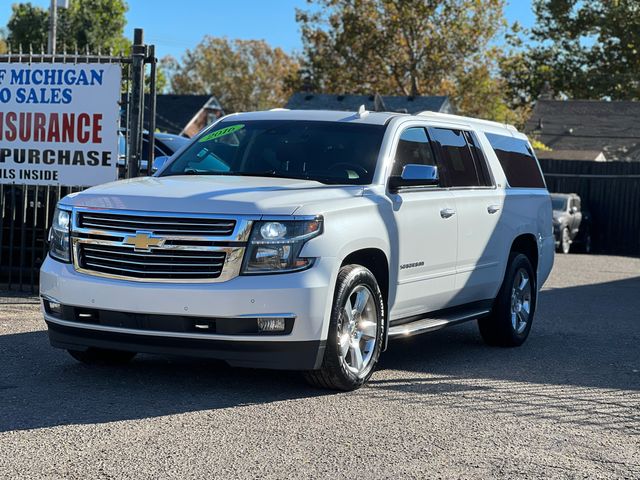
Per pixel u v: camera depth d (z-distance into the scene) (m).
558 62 61.06
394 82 55.41
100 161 10.88
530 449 5.38
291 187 6.73
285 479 4.62
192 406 6.04
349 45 54.44
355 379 6.61
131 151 10.77
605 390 7.14
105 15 59.09
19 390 6.32
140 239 6.22
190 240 6.15
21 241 11.31
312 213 6.28
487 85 54.62
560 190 30.67
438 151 8.10
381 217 6.93
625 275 18.89
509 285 9.01
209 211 6.17
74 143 10.91
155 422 5.61
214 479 4.58
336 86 55.28
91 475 4.58
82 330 6.46
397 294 7.25
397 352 8.63
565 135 43.34
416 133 7.91
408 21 53.09
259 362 6.17
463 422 5.93
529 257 9.78
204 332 6.11
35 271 11.57
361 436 5.48
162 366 7.31
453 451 5.26
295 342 6.16
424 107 47.81
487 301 8.79
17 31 59.97
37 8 60.12
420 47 54.19
